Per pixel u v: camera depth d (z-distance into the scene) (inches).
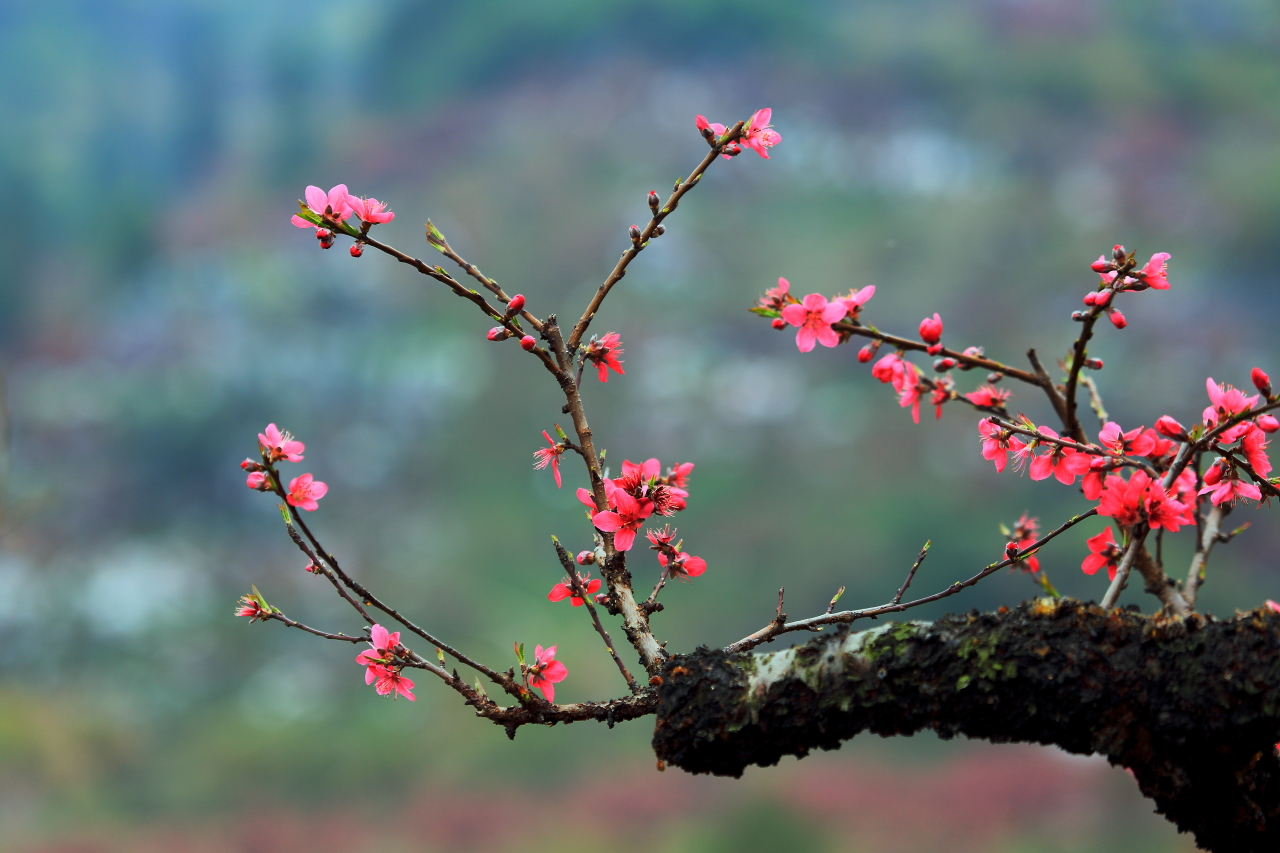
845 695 134.0
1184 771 132.7
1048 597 134.8
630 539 137.3
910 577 135.4
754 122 137.2
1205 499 141.7
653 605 137.5
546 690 136.9
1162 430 136.6
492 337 137.3
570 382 137.9
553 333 137.9
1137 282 137.1
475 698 136.1
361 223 136.3
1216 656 132.3
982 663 133.3
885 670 133.9
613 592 137.6
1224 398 136.4
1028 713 133.2
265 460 135.6
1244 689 131.8
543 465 137.9
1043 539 135.9
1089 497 138.1
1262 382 135.3
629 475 137.7
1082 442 138.9
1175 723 132.3
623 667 136.7
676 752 135.0
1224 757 132.6
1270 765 132.9
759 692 134.5
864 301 136.5
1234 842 133.3
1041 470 138.5
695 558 137.8
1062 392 139.2
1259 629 132.3
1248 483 137.3
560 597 137.7
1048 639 133.3
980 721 133.6
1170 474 136.4
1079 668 132.9
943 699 133.6
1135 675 132.7
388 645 136.3
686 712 134.8
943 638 133.7
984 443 138.4
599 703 136.4
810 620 135.6
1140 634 133.1
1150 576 140.3
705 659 135.3
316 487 136.1
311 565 136.1
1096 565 140.6
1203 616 133.0
